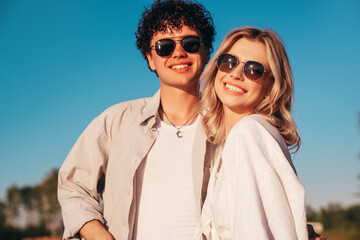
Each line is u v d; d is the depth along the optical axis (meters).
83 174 2.91
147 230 2.62
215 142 2.55
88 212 2.74
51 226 51.34
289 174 1.83
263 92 2.31
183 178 2.69
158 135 2.83
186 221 2.60
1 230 55.09
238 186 1.82
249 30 2.35
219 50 2.41
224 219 2.03
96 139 2.90
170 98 2.86
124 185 2.70
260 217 1.72
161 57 2.78
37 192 57.34
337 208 52.84
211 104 2.54
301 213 1.76
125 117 2.94
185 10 2.81
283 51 2.31
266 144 1.92
